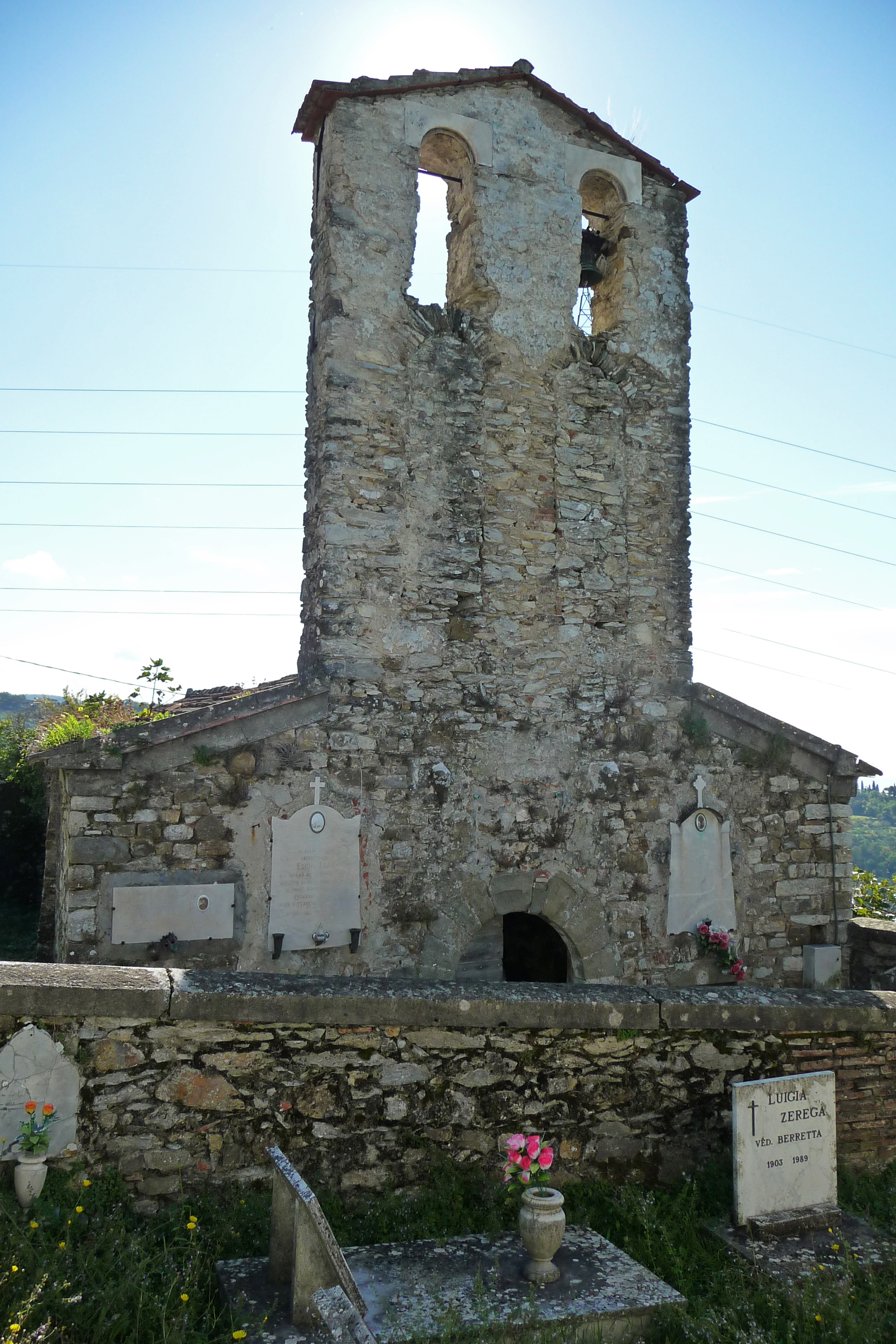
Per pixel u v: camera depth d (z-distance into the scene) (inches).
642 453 378.0
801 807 375.9
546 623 352.5
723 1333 157.2
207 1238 165.9
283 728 307.9
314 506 336.5
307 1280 145.0
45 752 299.9
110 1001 176.4
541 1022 204.1
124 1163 174.9
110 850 284.0
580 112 380.2
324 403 330.3
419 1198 189.2
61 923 324.5
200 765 296.0
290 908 301.1
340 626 320.5
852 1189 214.8
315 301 351.3
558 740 347.3
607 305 394.6
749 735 371.9
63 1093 172.1
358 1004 192.1
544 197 372.2
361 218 339.9
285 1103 186.4
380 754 320.5
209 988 184.9
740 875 365.4
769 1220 194.1
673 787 361.1
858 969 369.1
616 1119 207.9
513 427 356.8
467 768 332.8
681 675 370.3
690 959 353.7
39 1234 152.6
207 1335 142.3
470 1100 198.5
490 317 358.3
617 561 367.2
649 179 395.2
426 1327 148.2
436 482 340.8
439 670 333.4
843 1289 171.5
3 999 170.1
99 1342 134.0
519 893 334.0
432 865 323.6
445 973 319.9
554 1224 167.3
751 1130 198.4
